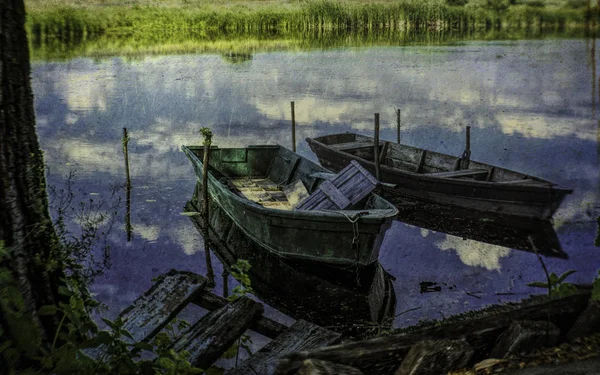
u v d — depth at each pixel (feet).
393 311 23.13
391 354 9.52
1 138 10.18
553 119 61.57
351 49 121.70
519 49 112.68
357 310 23.49
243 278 16.30
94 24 154.30
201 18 164.14
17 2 10.49
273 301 24.79
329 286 26.02
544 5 153.38
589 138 52.65
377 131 39.47
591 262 27.14
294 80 92.22
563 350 10.44
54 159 48.11
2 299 10.09
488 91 78.79
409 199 38.34
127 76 93.40
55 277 11.16
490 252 29.66
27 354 10.21
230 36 153.48
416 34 150.00
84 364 10.28
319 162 46.73
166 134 60.80
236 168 42.27
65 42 131.13
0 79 10.16
